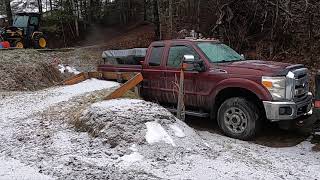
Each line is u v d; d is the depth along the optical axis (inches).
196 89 322.3
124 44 1239.5
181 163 212.5
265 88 282.4
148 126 247.6
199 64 319.3
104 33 1642.5
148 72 362.0
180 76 308.5
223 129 303.1
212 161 219.8
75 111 307.9
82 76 486.3
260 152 258.2
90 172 196.9
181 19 955.3
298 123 287.3
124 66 402.6
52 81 686.5
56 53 1010.1
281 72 282.5
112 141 236.5
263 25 694.5
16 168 203.0
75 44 1494.8
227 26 719.7
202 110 326.6
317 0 634.8
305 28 665.0
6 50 805.2
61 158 218.4
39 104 376.5
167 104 356.2
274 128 327.6
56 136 259.8
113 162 211.5
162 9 1110.4
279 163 233.8
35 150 234.7
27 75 618.2
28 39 1026.7
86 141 245.1
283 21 660.1
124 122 249.4
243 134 291.4
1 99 431.2
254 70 291.9
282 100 280.5
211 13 797.9
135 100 306.7
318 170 223.3
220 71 307.7
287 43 671.8
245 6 703.1
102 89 382.9
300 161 241.8
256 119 288.5
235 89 305.1
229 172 203.9
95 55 1061.1
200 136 284.5
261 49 689.0
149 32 1375.5
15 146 244.4
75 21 1573.6
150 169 202.5
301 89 297.0
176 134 248.7
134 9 1804.9
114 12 1819.6
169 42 352.2
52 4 1717.5
